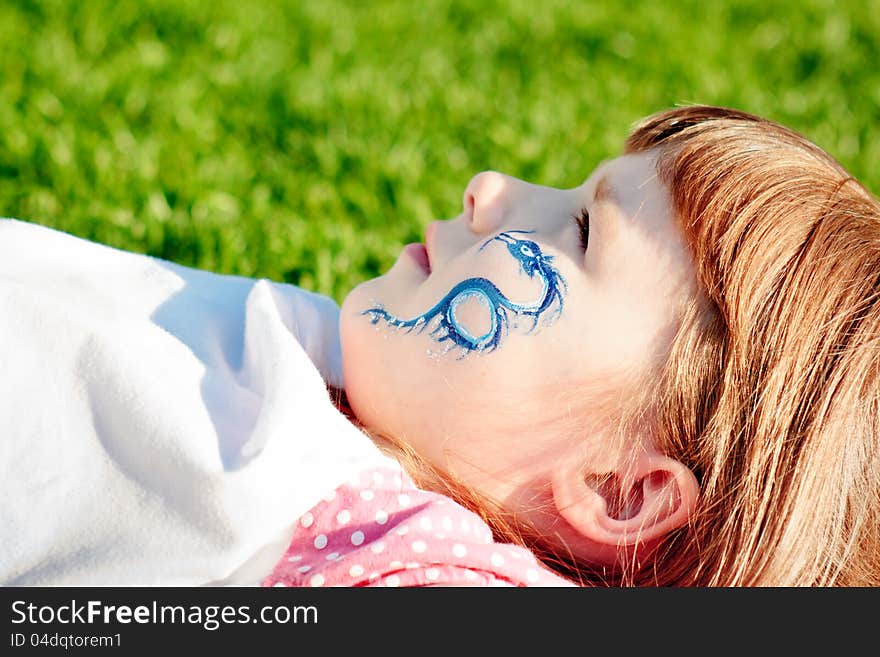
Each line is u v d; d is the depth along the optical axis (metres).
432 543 1.94
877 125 4.66
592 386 2.09
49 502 1.93
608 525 2.10
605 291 2.11
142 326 2.19
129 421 1.96
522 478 2.16
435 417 2.17
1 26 4.16
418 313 2.22
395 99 4.32
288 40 4.71
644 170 2.24
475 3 5.33
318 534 2.00
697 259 2.10
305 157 3.86
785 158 2.22
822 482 2.06
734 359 2.06
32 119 3.66
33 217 3.29
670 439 2.10
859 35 5.41
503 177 2.37
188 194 3.45
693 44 5.18
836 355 2.08
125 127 3.74
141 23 4.50
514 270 2.15
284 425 1.95
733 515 2.06
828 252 2.12
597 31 5.19
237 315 2.48
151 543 1.88
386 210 3.66
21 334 2.05
